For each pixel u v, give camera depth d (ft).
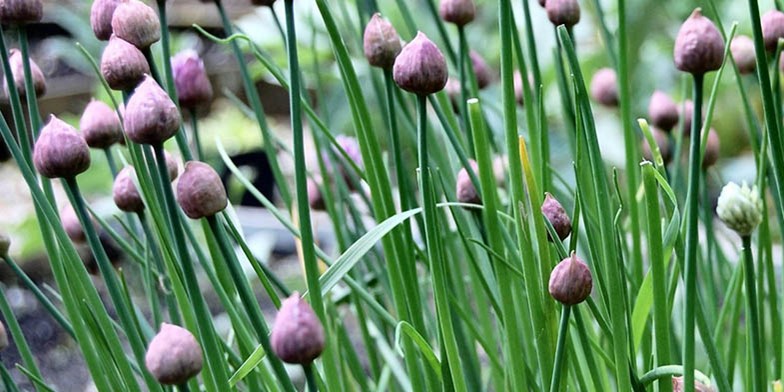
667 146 2.43
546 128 2.14
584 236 2.28
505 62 1.90
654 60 5.17
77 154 1.89
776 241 4.23
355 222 2.45
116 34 1.94
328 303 2.37
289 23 1.83
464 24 2.21
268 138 2.37
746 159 4.94
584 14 5.17
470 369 2.15
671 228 1.90
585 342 1.93
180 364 1.73
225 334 3.80
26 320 4.19
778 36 2.16
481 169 1.95
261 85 6.04
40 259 4.67
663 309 1.87
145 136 1.77
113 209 4.07
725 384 1.93
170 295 2.18
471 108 1.92
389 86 1.98
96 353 2.19
